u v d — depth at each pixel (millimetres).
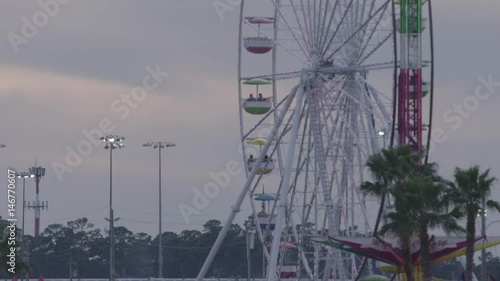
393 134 130750
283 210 147500
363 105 140500
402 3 135750
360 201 140625
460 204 122875
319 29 145250
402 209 120375
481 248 126000
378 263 140375
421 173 124875
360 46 143500
